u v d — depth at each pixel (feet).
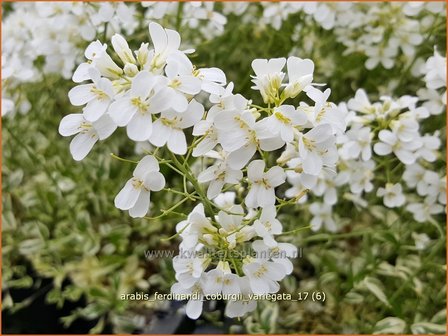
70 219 0.49
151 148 0.45
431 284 0.42
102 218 0.52
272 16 0.47
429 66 0.36
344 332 0.42
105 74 0.23
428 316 0.41
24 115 0.54
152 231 0.48
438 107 0.38
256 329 0.39
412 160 0.33
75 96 0.22
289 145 0.25
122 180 0.48
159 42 0.23
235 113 0.22
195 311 0.25
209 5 0.42
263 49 0.51
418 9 0.43
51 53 0.43
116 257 0.46
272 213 0.24
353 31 0.50
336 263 0.45
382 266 0.41
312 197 0.46
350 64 0.50
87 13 0.41
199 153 0.23
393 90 0.47
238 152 0.22
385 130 0.33
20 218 0.55
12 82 0.41
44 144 0.53
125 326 0.44
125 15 0.38
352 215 0.50
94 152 0.51
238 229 0.24
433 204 0.38
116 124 0.21
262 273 0.24
